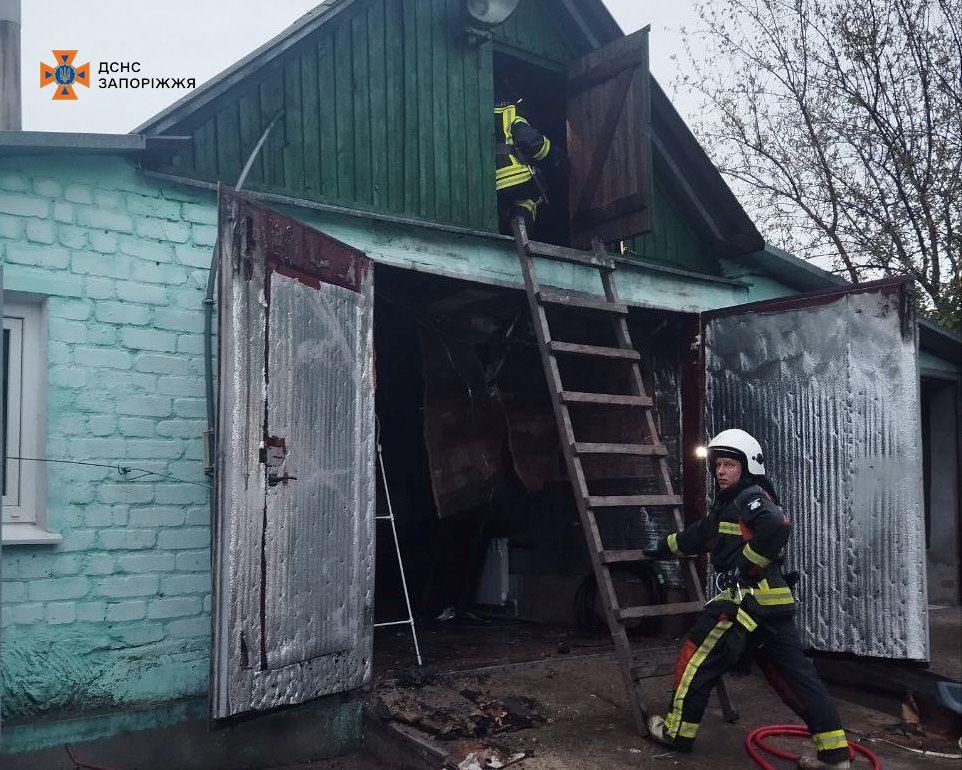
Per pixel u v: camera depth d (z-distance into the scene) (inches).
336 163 221.6
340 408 195.2
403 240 230.4
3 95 231.0
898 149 556.1
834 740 169.8
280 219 177.3
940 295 541.3
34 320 178.4
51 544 171.9
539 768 174.2
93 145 175.8
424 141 241.1
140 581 180.9
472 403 283.9
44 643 169.6
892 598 225.9
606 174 267.1
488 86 259.9
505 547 344.2
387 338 337.1
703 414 276.2
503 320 293.3
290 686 174.7
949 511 393.1
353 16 230.2
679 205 307.9
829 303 245.4
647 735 191.0
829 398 243.3
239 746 182.4
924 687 217.5
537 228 335.3
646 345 304.5
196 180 195.2
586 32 285.9
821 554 240.7
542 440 299.6
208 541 190.1
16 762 160.4
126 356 183.8
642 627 290.2
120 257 184.9
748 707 219.9
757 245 302.0
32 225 175.3
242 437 164.7
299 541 179.5
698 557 276.5
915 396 225.8
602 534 309.4
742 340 267.0
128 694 177.3
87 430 177.8
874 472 232.2
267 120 209.9
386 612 342.0
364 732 195.8
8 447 173.8
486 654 256.1
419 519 349.7
